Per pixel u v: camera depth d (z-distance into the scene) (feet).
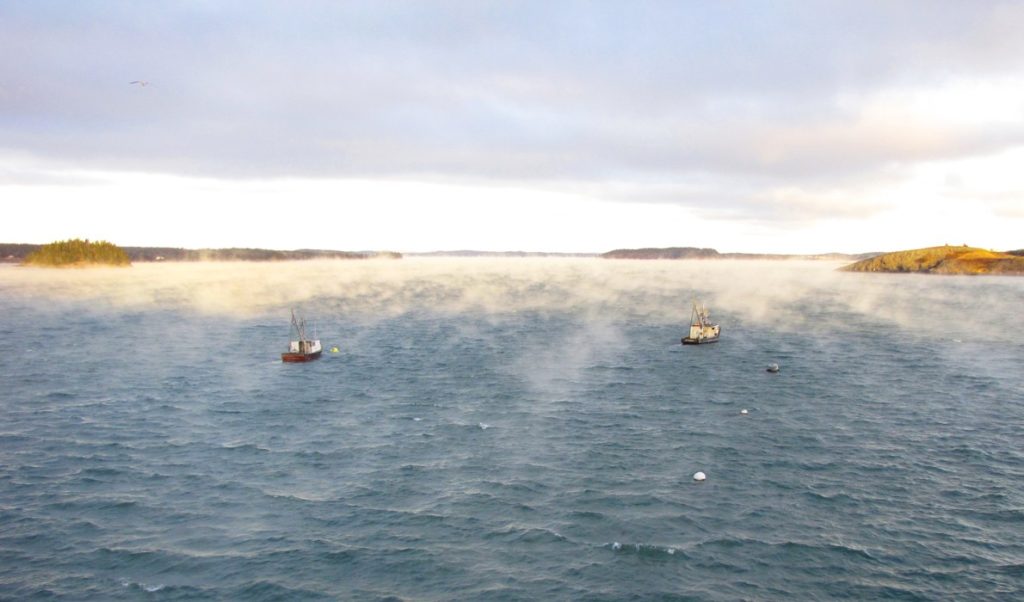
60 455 217.97
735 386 318.86
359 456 215.51
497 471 201.16
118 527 165.58
